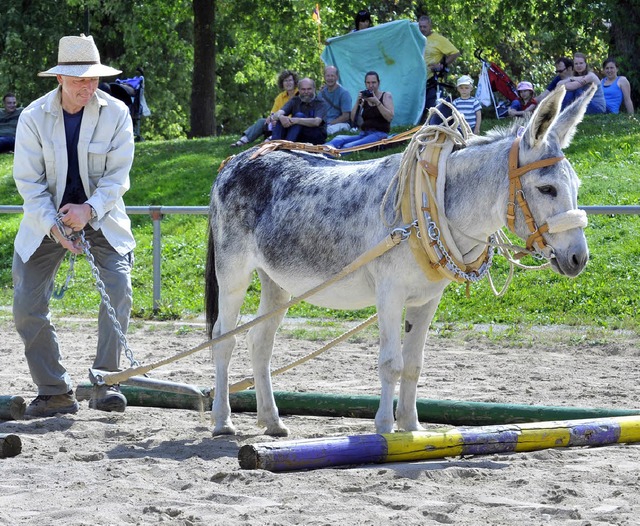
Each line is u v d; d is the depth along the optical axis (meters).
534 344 12.28
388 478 6.05
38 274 8.32
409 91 21.34
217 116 48.75
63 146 8.05
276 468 6.23
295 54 41.97
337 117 20.12
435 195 6.70
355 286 7.14
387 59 21.45
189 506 5.47
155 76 39.38
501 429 6.75
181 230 18.69
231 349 7.96
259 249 7.72
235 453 7.02
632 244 15.38
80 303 16.12
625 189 17.23
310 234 7.33
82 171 8.11
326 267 7.27
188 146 24.02
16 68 37.66
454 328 13.40
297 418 8.40
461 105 18.41
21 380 10.09
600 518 5.16
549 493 5.64
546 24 26.80
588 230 16.08
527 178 6.41
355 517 5.23
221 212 8.07
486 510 5.34
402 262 6.76
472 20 32.69
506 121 21.45
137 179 21.45
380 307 6.83
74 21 37.66
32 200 7.97
